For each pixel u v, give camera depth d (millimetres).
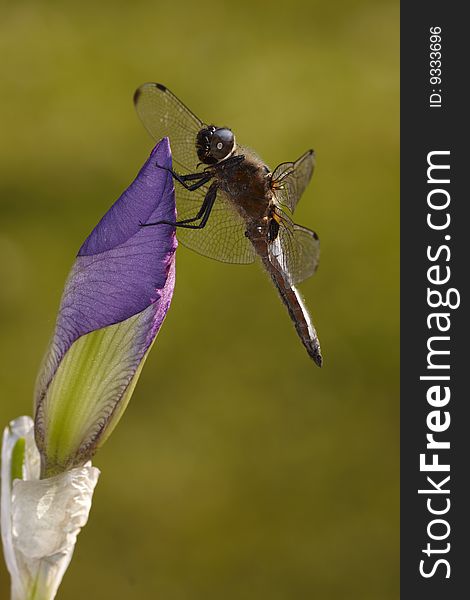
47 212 894
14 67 1131
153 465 693
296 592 637
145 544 646
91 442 463
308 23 1282
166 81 1131
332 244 898
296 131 1045
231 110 1078
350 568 645
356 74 1163
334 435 732
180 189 501
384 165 1001
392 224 925
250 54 1204
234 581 638
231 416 737
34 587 463
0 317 784
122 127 1033
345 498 689
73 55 1179
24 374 741
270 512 673
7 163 964
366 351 804
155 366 772
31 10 1274
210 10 1308
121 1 1324
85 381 461
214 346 797
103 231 459
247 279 865
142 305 460
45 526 461
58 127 1030
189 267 864
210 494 679
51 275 821
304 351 803
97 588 631
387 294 852
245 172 495
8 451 467
